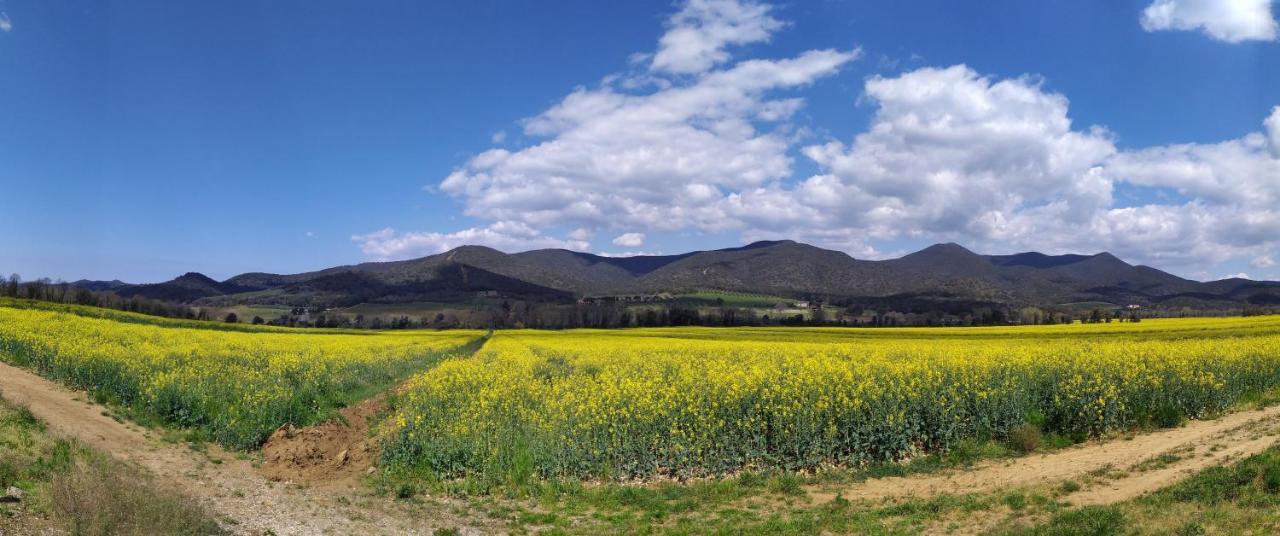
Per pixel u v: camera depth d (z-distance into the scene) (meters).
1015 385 19.30
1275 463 10.95
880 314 115.69
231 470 15.12
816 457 15.30
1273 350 25.27
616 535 11.77
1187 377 19.22
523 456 14.94
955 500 12.42
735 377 20.14
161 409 18.77
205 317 104.19
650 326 100.88
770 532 11.48
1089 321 87.19
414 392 21.12
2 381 19.39
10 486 10.27
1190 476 12.05
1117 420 18.08
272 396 19.72
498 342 54.78
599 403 17.64
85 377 21.53
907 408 16.83
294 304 149.62
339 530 11.40
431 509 13.04
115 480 10.35
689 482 14.81
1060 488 12.67
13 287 84.94
